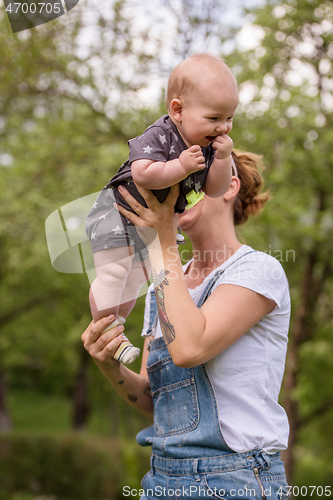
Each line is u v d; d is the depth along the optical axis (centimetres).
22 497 901
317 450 997
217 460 144
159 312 148
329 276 762
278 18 674
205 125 145
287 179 689
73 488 905
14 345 1348
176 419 156
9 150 847
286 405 773
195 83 145
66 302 1259
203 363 152
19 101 773
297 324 765
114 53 616
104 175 707
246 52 663
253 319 150
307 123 659
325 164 694
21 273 1076
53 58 695
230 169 158
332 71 673
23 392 2486
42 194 770
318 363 764
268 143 676
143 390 185
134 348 167
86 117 734
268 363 154
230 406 149
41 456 937
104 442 946
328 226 720
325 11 651
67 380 2016
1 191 789
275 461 150
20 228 804
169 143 146
